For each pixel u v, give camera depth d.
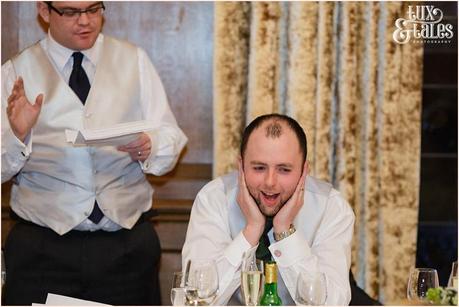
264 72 4.50
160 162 3.82
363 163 4.66
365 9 4.57
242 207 2.92
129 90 3.86
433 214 5.05
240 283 2.78
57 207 3.71
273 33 4.48
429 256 5.05
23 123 3.49
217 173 4.57
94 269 3.71
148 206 3.93
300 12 4.47
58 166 3.70
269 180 2.80
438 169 5.02
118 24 4.75
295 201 2.90
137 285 3.79
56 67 3.78
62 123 3.71
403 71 4.62
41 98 3.52
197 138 4.82
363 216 4.66
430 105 4.99
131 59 3.91
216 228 3.09
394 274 4.68
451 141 5.01
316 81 4.52
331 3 4.48
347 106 4.54
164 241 4.61
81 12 3.59
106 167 3.75
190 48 4.80
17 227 3.75
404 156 4.66
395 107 4.62
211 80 4.82
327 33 4.48
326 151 4.53
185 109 4.81
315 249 3.09
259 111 4.52
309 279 2.46
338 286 2.91
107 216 3.73
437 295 2.60
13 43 4.69
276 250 2.89
